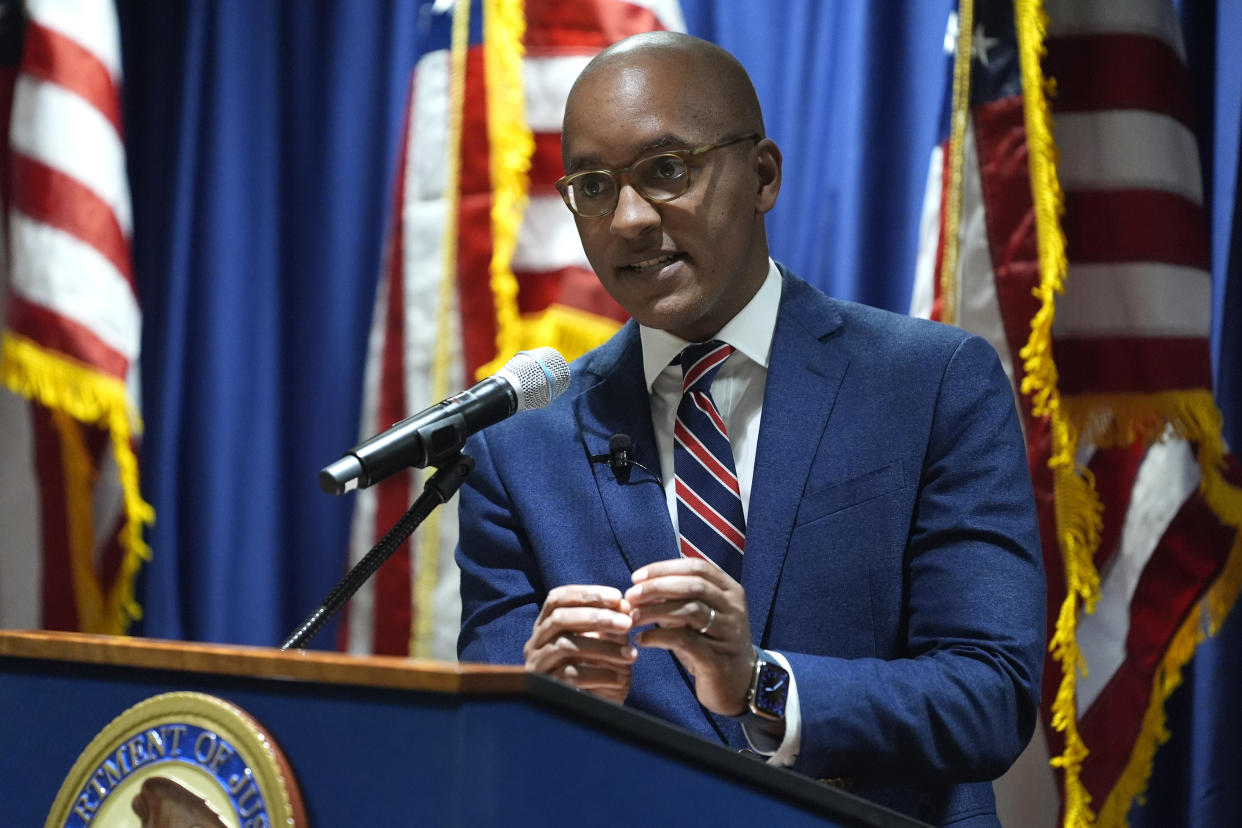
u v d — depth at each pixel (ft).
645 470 7.78
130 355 14.44
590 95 7.59
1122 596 11.89
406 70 14.65
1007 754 6.72
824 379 7.77
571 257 13.29
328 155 14.80
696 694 7.32
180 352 14.87
